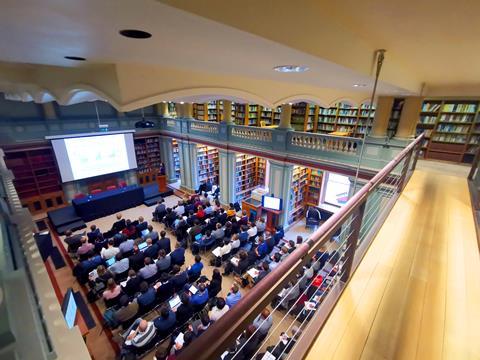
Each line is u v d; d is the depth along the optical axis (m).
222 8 0.92
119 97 2.07
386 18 1.63
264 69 2.22
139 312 4.35
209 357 0.63
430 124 7.55
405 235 2.78
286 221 7.95
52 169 9.13
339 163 6.36
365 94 7.10
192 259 6.45
